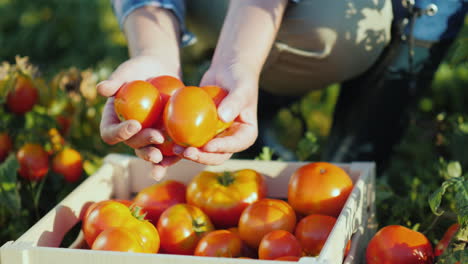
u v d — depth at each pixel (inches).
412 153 54.4
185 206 38.3
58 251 33.3
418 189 46.4
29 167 45.3
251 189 39.6
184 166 42.8
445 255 34.2
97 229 36.2
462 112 59.1
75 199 38.8
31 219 45.4
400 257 35.1
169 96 35.5
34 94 49.1
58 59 81.2
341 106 51.3
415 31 45.1
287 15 44.2
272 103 53.6
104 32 82.8
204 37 52.4
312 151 46.3
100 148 51.7
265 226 36.7
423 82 48.7
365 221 39.6
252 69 38.2
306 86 49.6
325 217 37.0
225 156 36.5
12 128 48.3
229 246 36.0
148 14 43.5
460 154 48.8
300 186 38.6
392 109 49.0
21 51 82.7
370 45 45.0
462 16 45.1
